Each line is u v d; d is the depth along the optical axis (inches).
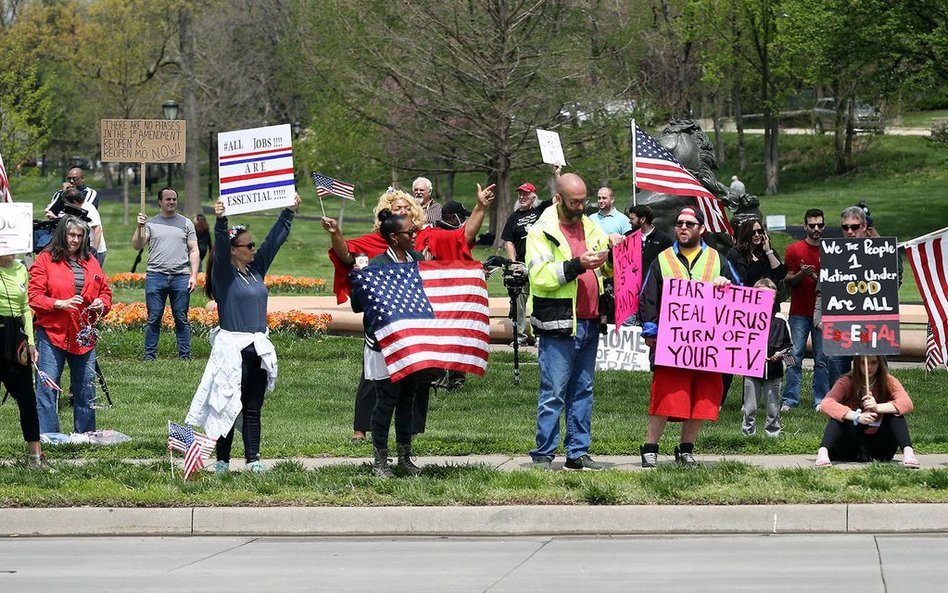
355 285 619.2
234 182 668.7
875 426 663.8
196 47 3973.9
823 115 4131.4
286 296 1561.3
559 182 636.7
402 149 2413.9
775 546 528.1
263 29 3978.8
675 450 665.6
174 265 1079.6
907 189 3538.4
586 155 2306.8
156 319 1083.3
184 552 532.1
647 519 562.3
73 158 4805.6
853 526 558.3
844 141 3907.5
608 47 2369.6
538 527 564.1
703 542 540.4
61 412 892.6
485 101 2263.8
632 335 986.1
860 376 666.8
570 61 2245.3
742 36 3622.0
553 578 474.9
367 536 564.1
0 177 797.2
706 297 637.9
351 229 3228.3
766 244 784.9
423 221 697.0
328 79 2369.6
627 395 948.6
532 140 2295.8
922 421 854.5
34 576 489.4
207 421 633.6
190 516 573.3
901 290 1672.0
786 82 3772.1
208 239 1898.4
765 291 636.7
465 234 700.7
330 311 1235.9
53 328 766.5
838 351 654.5
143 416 873.5
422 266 622.8
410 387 627.2
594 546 534.0
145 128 1069.8
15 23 3437.5
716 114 4077.3
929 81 2886.3
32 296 759.7
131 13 3614.7
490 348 1139.9
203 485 599.2
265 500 583.2
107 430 801.6
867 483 584.1
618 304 647.1
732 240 901.2
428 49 2260.1
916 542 533.6
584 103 2260.1
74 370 780.0
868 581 462.0
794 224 3075.8
